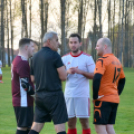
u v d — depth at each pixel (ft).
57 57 42.88
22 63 44.32
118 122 69.87
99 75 43.65
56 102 42.73
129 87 150.71
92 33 440.45
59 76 43.29
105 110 44.75
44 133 59.36
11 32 415.44
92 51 438.81
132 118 74.43
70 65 53.16
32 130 44.01
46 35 43.88
